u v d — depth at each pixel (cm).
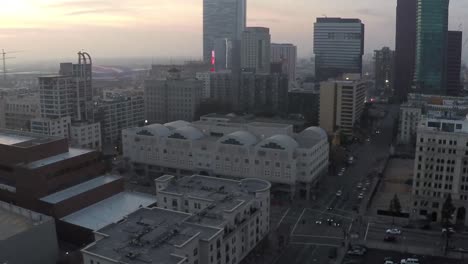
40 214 15362
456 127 18288
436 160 18225
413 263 14662
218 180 17012
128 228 12562
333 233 17400
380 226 18100
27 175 17338
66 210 16950
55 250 15150
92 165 19700
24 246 14112
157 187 16350
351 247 15988
